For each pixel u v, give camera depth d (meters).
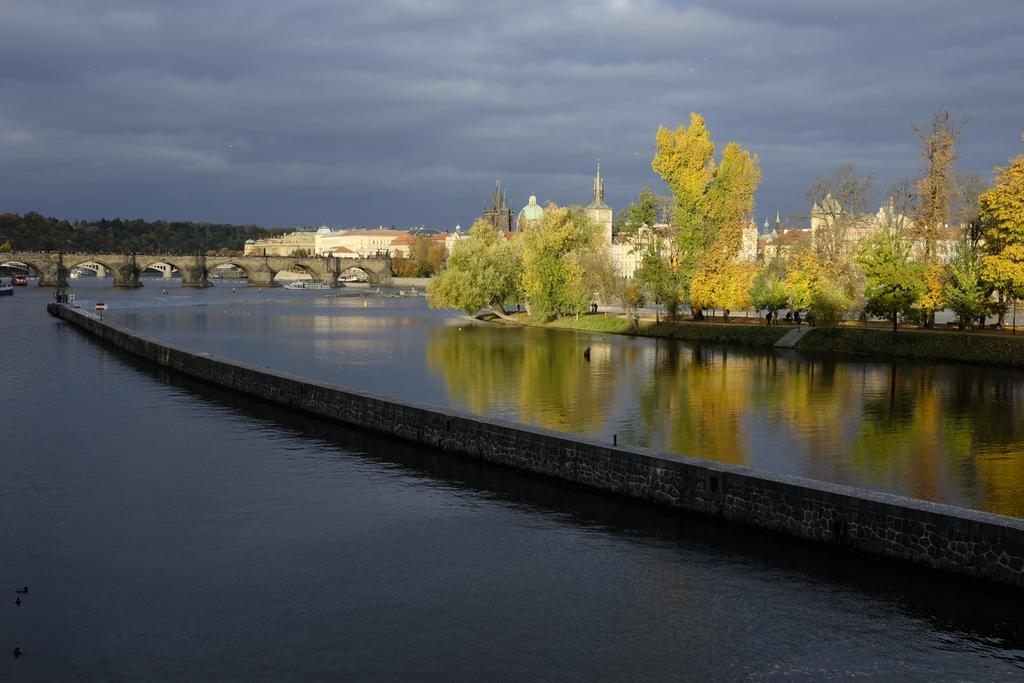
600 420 65.62
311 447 56.59
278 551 37.25
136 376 92.19
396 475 49.28
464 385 85.56
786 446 56.12
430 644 28.81
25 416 67.94
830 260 140.88
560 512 41.91
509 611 31.25
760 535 37.69
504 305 188.50
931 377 92.31
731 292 146.00
